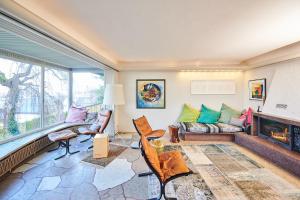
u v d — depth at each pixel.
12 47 3.37
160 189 2.38
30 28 2.17
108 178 2.86
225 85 5.74
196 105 5.81
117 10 2.08
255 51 4.07
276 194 2.41
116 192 2.48
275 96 4.10
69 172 3.06
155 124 5.88
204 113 5.52
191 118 5.53
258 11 2.09
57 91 5.47
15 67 3.93
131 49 3.93
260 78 4.88
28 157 3.62
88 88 6.18
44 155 3.85
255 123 4.49
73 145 4.59
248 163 3.45
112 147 4.39
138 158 3.68
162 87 5.82
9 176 2.91
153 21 2.40
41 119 4.68
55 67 5.24
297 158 2.96
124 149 4.24
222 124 5.18
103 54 4.24
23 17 1.87
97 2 1.90
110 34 2.92
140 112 5.91
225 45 3.56
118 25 2.54
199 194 2.42
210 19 2.32
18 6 1.74
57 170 3.14
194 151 4.13
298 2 1.88
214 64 5.31
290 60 3.81
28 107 4.29
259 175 2.95
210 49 3.90
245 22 2.41
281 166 3.27
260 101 4.85
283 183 2.70
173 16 2.23
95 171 3.10
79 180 2.79
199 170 3.14
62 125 5.14
